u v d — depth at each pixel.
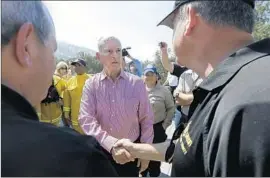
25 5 0.83
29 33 0.83
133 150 1.68
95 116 2.50
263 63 0.96
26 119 0.78
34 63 0.86
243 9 1.05
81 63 2.71
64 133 0.77
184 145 1.01
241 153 0.85
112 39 2.44
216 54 1.07
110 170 0.80
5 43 0.80
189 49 1.12
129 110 2.48
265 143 0.83
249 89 0.90
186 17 1.10
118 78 2.51
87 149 0.76
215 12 1.04
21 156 0.70
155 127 3.38
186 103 2.06
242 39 1.06
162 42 1.47
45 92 0.96
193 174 0.98
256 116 0.86
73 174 0.71
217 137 0.90
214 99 0.98
